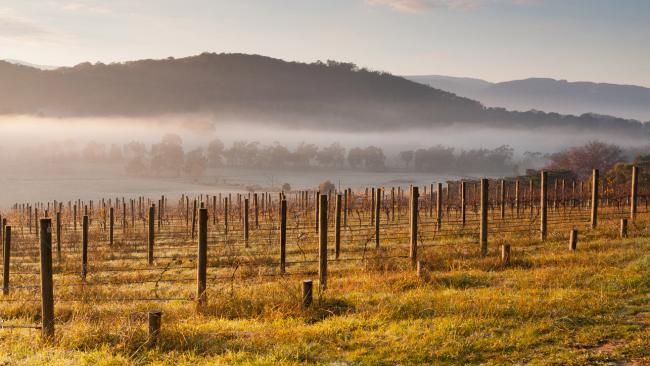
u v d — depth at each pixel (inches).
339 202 784.9
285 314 420.5
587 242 758.5
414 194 642.8
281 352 327.3
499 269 612.4
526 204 1750.7
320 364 310.5
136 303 511.8
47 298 366.3
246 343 349.4
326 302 443.2
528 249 743.1
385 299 450.0
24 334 393.7
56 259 925.8
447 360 315.9
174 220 2018.9
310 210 1959.9
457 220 1311.5
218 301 456.8
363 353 328.8
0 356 334.6
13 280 708.0
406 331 366.6
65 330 381.7
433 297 451.2
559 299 426.3
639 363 300.5
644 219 1016.9
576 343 336.2
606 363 301.9
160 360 326.6
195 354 336.5
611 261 597.0
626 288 466.0
